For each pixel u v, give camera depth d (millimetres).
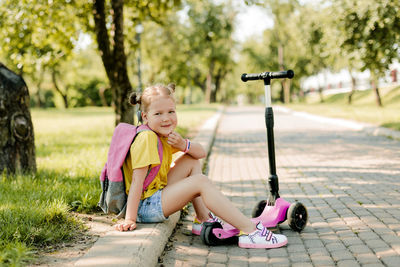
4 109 5527
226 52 46156
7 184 5004
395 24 13047
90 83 53250
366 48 13875
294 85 55781
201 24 42625
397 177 5855
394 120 13672
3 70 5617
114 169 3152
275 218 3559
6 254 2596
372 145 9406
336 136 11547
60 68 44281
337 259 2951
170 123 3244
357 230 3576
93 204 4129
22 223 3334
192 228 3590
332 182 5688
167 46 42062
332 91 49500
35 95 57031
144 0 11578
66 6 10352
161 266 2900
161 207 3209
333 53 15133
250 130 14953
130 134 3203
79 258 2797
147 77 46438
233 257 3074
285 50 44281
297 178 6109
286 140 11141
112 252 2688
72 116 25500
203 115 22922
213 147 10336
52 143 10398
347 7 13648
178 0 11867
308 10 28406
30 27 10164
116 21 10188
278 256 3061
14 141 5594
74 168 6352
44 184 5047
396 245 3156
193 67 48812
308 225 3805
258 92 67000
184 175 3471
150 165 3164
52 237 3127
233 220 3209
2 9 9641
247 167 7301
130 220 3139
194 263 2967
